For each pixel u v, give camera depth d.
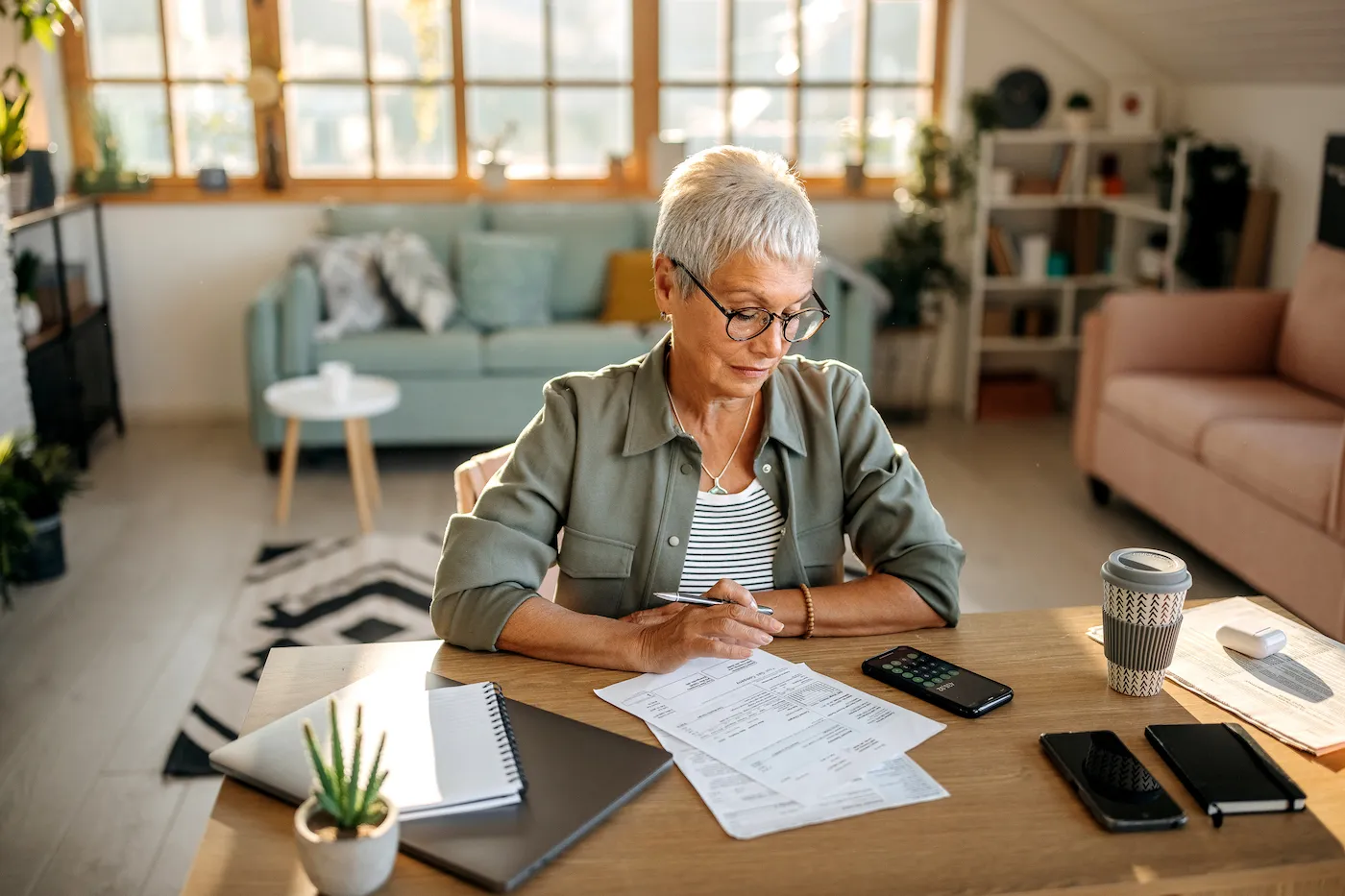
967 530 3.82
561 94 5.26
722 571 1.51
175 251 5.01
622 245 4.96
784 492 1.51
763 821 1.04
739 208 1.28
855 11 5.25
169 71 5.03
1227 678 1.30
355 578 3.40
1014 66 5.18
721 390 1.38
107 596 3.27
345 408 3.70
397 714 1.16
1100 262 5.33
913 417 5.26
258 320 4.24
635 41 5.20
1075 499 4.15
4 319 3.66
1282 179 4.39
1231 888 0.98
